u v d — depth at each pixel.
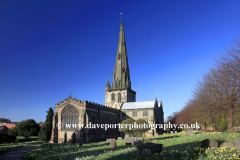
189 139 30.69
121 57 107.44
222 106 36.53
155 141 35.81
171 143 30.09
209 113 42.06
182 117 104.75
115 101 98.75
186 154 17.47
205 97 41.88
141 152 18.34
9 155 34.97
